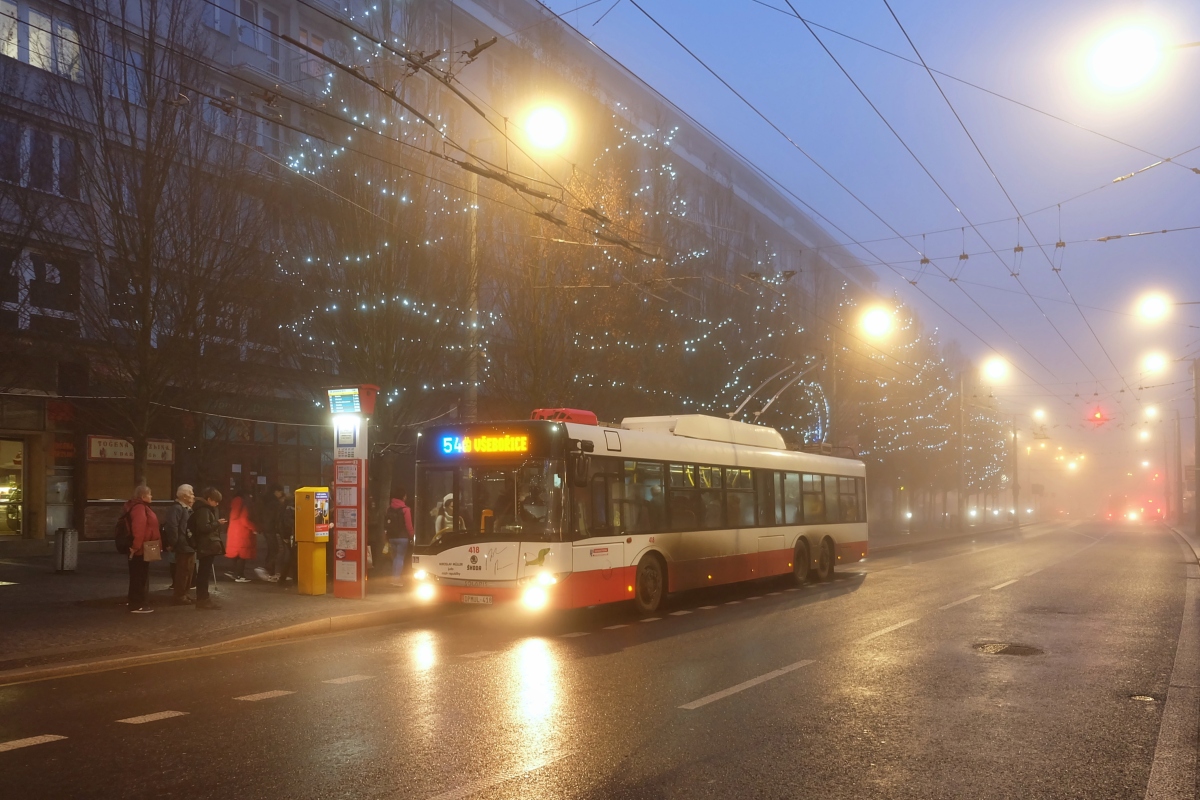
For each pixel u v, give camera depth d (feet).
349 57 60.95
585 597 44.24
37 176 53.52
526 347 66.54
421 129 62.34
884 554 104.53
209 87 59.31
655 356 81.46
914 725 24.29
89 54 52.60
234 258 56.80
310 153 61.82
